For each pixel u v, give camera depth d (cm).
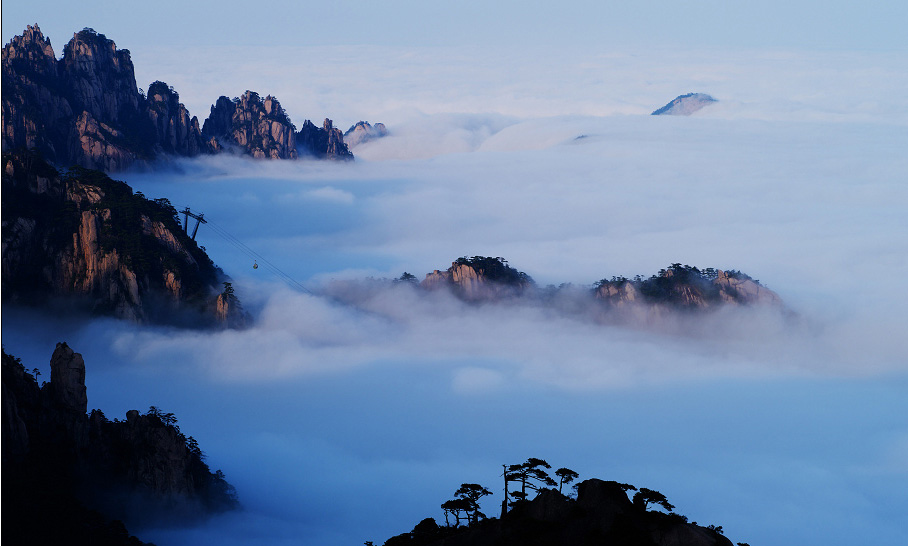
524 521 12044
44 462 18525
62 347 19775
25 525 16462
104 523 17425
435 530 13638
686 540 11338
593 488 12156
